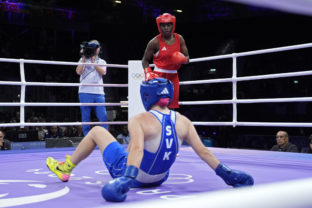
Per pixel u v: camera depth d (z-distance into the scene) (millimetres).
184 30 16812
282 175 2725
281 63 15945
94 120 11703
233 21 15844
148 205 410
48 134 8344
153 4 16109
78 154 2297
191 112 15602
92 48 5094
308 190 440
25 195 1950
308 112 15570
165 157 1947
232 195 430
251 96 16141
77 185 2295
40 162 3666
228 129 13953
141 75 4648
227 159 3803
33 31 15891
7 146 6324
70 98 14703
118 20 16578
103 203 1716
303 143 9594
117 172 2031
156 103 1939
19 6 14789
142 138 1816
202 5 15906
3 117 12805
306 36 15305
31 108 13469
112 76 16422
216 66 16297
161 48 3631
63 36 16391
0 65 15086
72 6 16016
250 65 16281
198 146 2031
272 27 15430
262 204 405
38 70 15750
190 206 401
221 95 15883
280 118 16062
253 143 11867
